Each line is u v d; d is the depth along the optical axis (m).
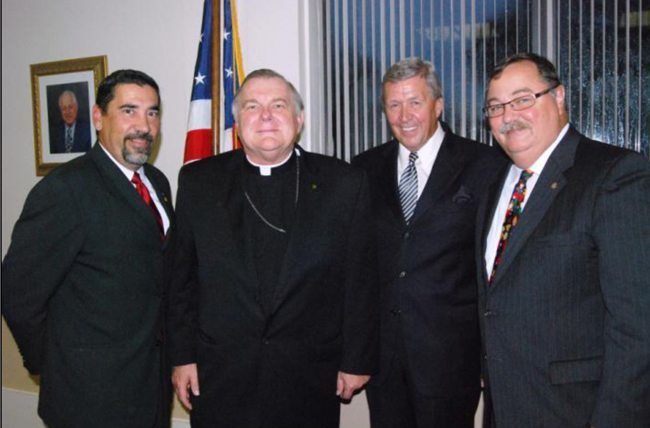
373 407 2.07
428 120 1.97
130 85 1.76
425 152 2.04
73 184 1.68
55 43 3.08
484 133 2.57
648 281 1.28
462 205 1.92
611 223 1.32
